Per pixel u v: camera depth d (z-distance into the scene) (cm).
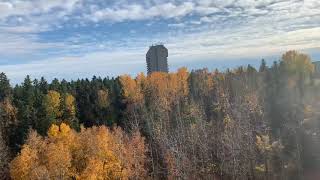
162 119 11844
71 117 11962
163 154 10162
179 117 11825
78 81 13962
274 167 9588
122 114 12850
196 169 9900
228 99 13000
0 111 10606
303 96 12188
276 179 9181
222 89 13688
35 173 8125
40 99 11819
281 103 12019
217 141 10444
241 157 9844
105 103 12800
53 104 11669
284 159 9750
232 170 9625
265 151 9981
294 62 13312
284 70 13288
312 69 13438
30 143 9000
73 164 9019
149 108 12962
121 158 9331
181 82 14725
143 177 9644
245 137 10400
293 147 10069
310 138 10125
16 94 12138
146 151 10288
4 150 9288
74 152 9156
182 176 9569
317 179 8825
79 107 13000
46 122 10981
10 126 10712
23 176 8331
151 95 14125
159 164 10206
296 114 11281
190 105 12850
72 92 13288
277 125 11119
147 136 11188
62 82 13775
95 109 12756
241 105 11894
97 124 12362
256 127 11088
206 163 10112
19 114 10938
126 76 13625
